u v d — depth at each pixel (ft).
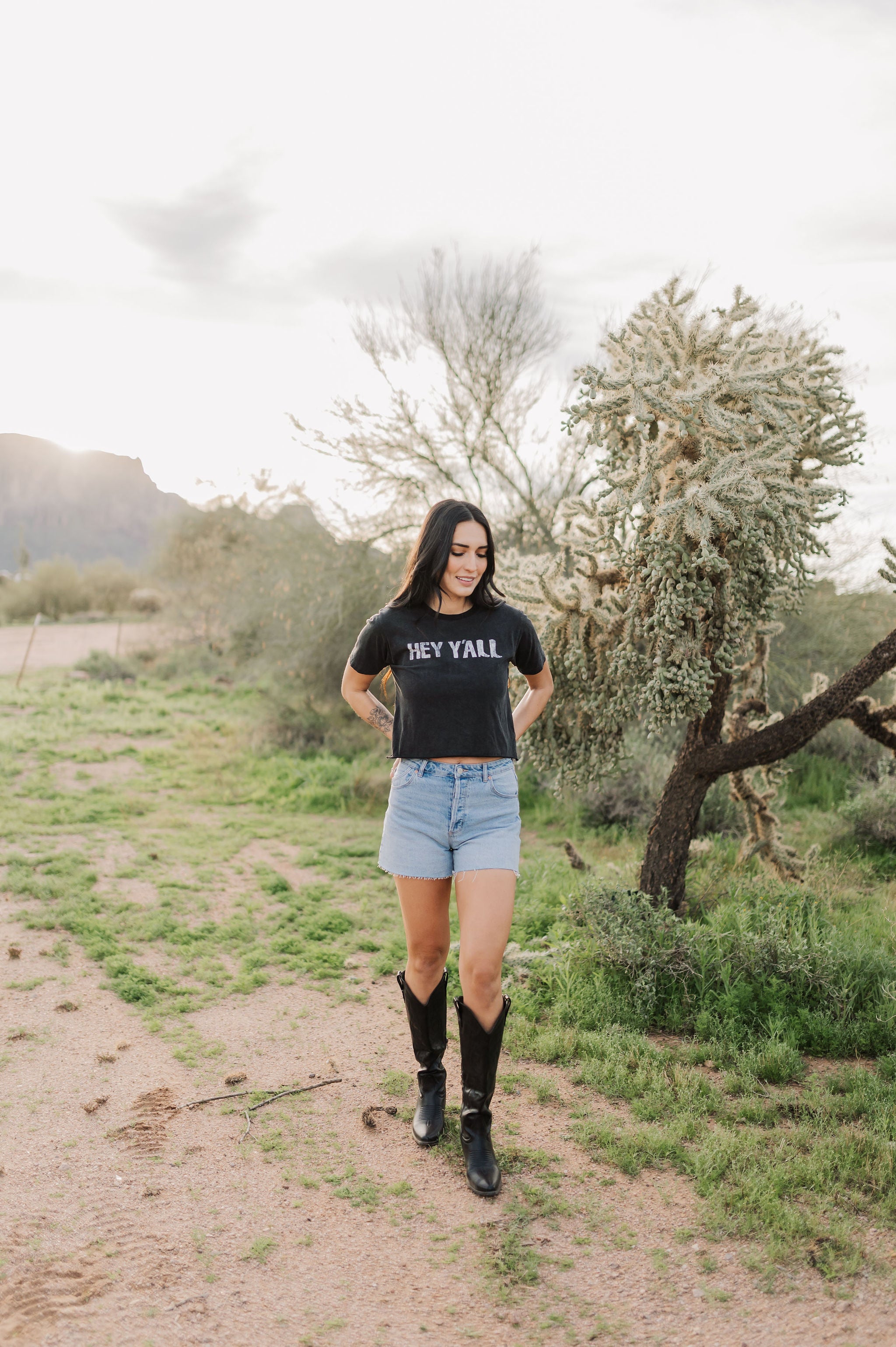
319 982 14.32
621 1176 9.02
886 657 14.17
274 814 25.88
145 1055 11.71
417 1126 9.73
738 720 17.39
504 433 34.47
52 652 72.13
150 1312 7.07
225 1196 8.67
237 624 50.55
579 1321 7.02
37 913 17.07
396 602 9.10
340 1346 6.75
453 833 8.88
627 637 14.16
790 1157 9.10
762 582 13.97
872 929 15.29
